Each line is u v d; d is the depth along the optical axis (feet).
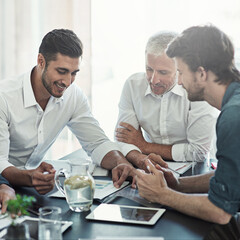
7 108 6.54
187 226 4.43
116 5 12.15
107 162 6.75
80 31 11.24
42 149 7.22
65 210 4.87
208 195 4.65
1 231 4.24
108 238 4.03
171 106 7.77
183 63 4.99
